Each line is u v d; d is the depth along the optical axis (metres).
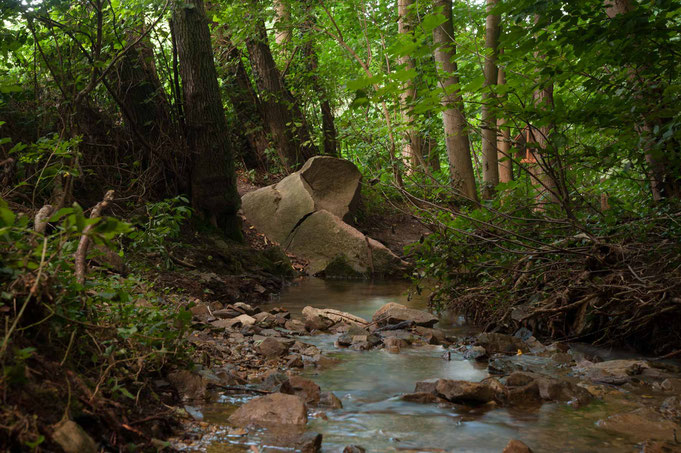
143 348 3.44
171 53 11.09
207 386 3.66
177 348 3.64
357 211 14.07
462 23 12.70
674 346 4.84
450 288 6.66
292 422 3.15
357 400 3.63
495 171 9.55
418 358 4.82
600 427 3.14
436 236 6.59
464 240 6.46
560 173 5.45
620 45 4.77
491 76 9.10
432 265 6.57
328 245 11.62
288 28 13.55
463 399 3.57
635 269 5.09
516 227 6.37
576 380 4.13
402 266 11.36
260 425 3.09
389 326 6.02
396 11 12.68
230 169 10.09
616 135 5.38
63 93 8.12
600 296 5.20
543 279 5.73
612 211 5.86
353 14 13.16
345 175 12.55
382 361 4.69
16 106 8.31
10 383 2.22
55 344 2.81
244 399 3.52
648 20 4.55
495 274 6.46
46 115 8.34
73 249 3.21
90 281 3.28
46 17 7.67
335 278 11.16
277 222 12.23
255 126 15.72
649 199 6.21
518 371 4.01
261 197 12.58
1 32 7.38
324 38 14.27
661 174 5.64
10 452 1.99
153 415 2.93
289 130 15.60
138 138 9.24
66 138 7.76
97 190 8.84
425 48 4.98
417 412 3.40
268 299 8.30
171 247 8.12
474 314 6.69
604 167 5.72
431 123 7.51
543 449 2.84
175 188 9.94
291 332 5.77
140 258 7.14
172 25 9.74
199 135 9.79
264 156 15.82
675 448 2.81
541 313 5.46
